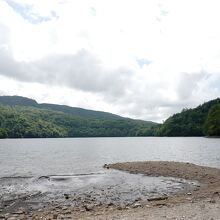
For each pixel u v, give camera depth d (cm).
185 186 2802
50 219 1532
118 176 3444
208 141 13950
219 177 3219
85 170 4147
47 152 8306
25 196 2350
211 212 1531
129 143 14488
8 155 7162
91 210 1814
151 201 2078
